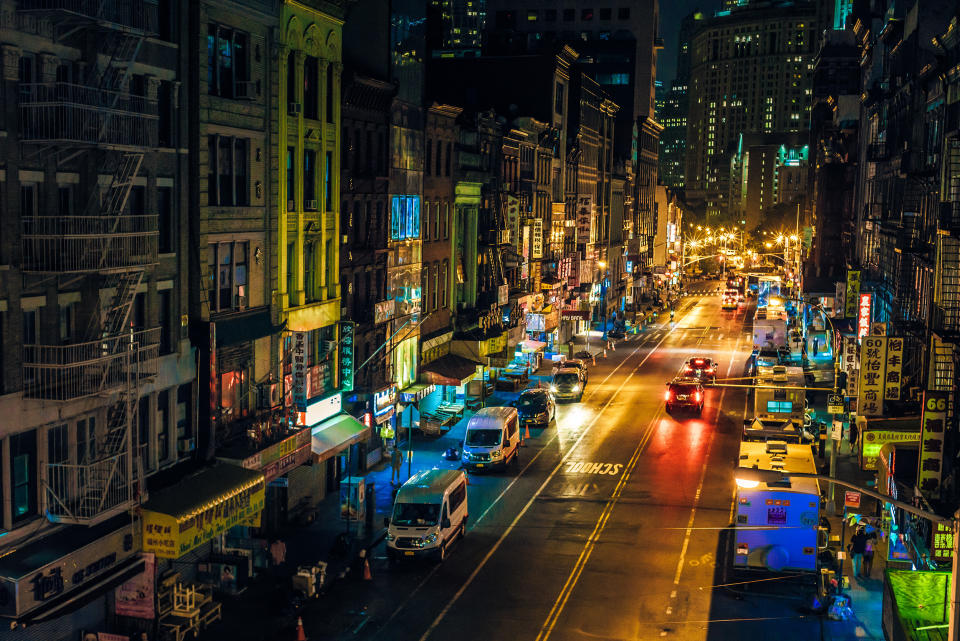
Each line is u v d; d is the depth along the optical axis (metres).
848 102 90.25
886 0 72.31
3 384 23.59
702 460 50.16
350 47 46.31
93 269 24.61
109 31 25.94
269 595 31.16
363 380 46.97
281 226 37.34
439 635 28.53
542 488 44.84
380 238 48.62
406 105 52.34
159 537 26.78
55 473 25.30
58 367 23.59
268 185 36.38
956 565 18.89
